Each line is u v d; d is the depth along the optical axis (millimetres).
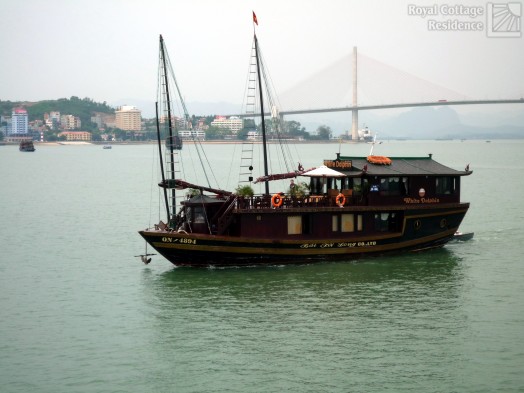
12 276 51156
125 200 101500
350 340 37906
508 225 73688
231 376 33781
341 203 54344
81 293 46500
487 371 34250
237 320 40969
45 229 72188
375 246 55688
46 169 190000
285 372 34188
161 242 50594
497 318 41281
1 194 112375
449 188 58906
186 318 41344
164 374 33969
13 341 37906
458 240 64000
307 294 45906
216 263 51938
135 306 43594
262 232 52562
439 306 43469
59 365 34906
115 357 35875
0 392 32062
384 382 33156
